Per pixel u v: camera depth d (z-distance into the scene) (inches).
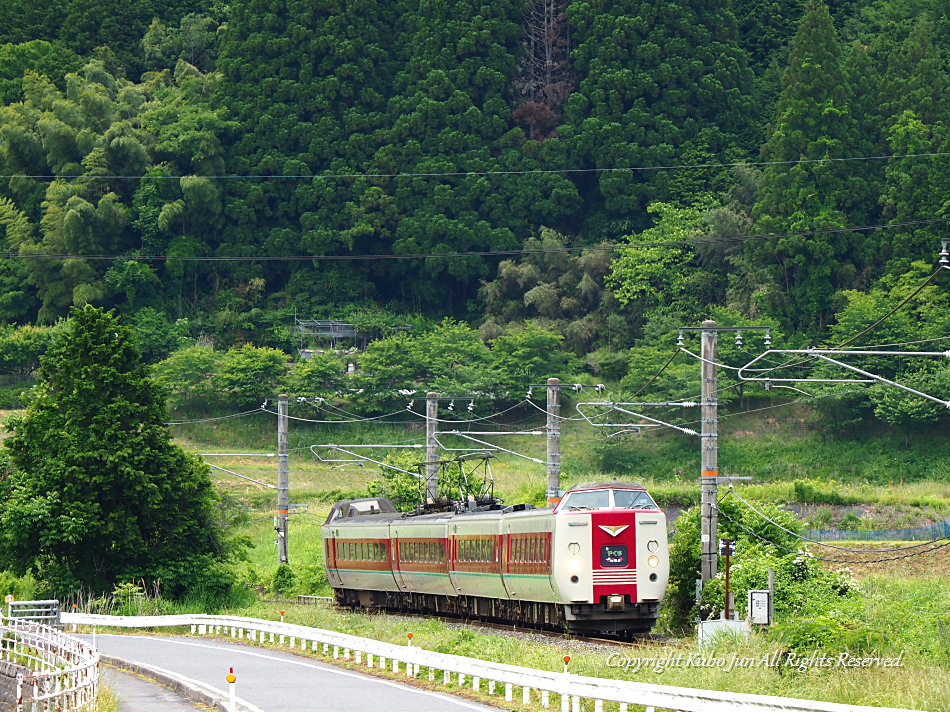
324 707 2768.2
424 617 5359.3
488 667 2928.2
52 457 6309.1
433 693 3024.1
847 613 3521.2
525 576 4311.0
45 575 6304.1
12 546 6048.2
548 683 2640.3
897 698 2351.1
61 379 6501.0
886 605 3804.1
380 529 5767.7
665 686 2394.2
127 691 3275.1
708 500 4451.3
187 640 4940.9
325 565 6501.0
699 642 3324.3
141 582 6304.1
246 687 3174.2
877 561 6077.8
